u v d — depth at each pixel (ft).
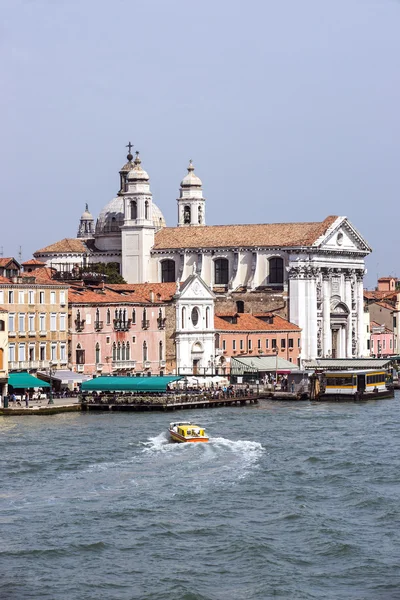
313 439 554.46
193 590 319.47
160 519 382.01
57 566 337.93
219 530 370.32
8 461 477.77
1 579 328.08
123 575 330.95
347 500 411.95
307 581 327.88
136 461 480.23
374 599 315.58
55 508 395.75
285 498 413.39
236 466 470.80
